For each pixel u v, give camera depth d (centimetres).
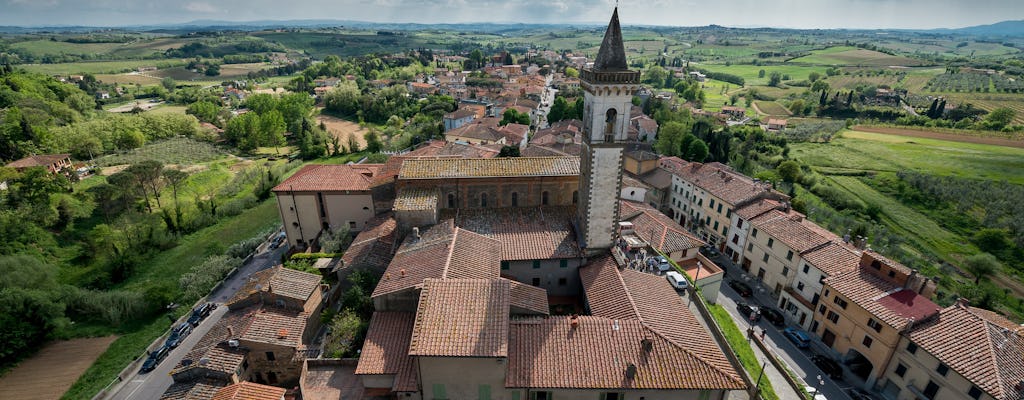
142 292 6550
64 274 7775
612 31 4641
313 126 16900
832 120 19225
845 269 5747
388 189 6688
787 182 11462
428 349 3634
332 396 4200
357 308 4969
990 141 14650
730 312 6375
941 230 9669
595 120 4775
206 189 11731
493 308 3994
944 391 4434
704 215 8619
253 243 7962
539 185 6069
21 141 11688
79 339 5988
